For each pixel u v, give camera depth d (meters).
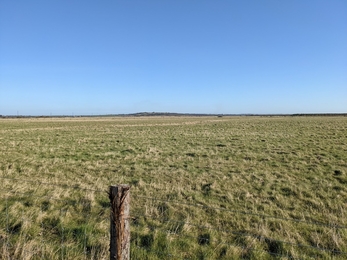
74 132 38.84
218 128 46.41
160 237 6.07
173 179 11.66
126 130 43.19
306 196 9.37
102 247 5.46
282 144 22.91
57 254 5.28
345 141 24.02
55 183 10.81
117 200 3.74
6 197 8.52
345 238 6.21
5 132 38.38
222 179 11.59
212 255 5.53
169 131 40.41
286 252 5.68
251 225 7.02
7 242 5.61
